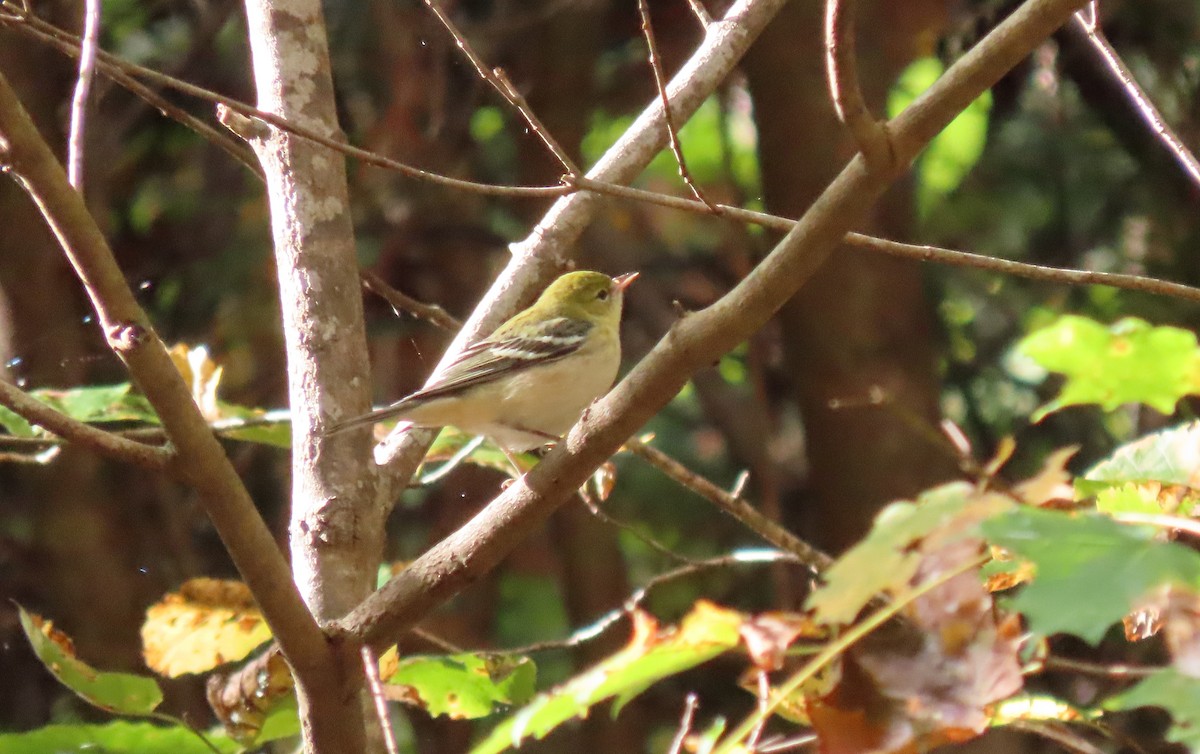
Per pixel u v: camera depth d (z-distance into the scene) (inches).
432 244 548.4
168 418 182.5
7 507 478.9
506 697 251.3
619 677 149.9
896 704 155.6
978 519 124.5
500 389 317.7
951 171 623.8
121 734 218.7
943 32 520.1
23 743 213.8
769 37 507.2
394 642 212.7
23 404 183.0
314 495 250.2
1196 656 109.9
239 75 533.0
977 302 562.9
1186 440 193.5
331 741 211.6
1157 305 486.9
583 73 561.0
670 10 550.6
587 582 550.6
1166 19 490.3
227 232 530.6
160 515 504.7
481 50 546.3
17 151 166.6
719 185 652.1
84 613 471.2
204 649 254.1
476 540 210.1
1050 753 410.0
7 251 461.4
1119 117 504.7
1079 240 531.5
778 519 540.1
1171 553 113.0
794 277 192.9
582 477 208.4
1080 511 128.1
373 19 497.7
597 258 592.1
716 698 535.5
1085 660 421.7
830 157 506.6
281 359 533.3
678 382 200.8
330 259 263.4
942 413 510.9
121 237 534.9
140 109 523.8
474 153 564.7
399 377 537.6
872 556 128.3
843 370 502.3
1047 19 182.1
